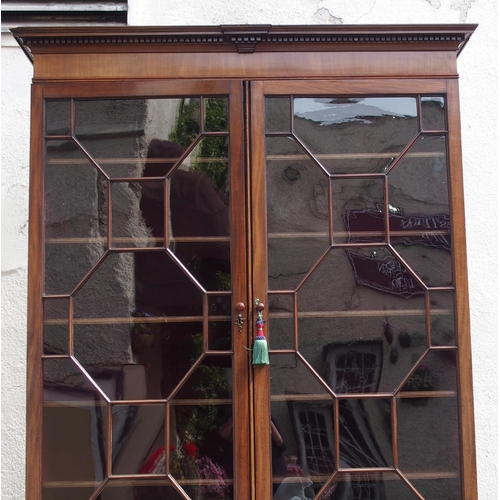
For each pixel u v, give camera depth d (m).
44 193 1.29
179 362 1.26
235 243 1.28
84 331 1.27
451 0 1.87
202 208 1.29
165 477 1.24
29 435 1.24
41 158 1.29
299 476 1.24
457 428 1.26
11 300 1.77
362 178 1.31
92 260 1.28
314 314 1.28
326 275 1.29
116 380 1.26
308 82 1.31
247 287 1.27
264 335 1.27
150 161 1.30
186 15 1.86
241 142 1.30
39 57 1.30
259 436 1.24
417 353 1.28
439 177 1.31
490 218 1.82
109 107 1.31
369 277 1.29
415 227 1.30
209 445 1.25
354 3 1.87
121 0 1.84
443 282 1.29
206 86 1.30
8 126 1.83
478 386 1.77
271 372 1.26
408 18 1.87
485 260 1.80
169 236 1.29
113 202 1.29
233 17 1.86
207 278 1.28
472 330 1.78
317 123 1.31
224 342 1.27
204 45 1.31
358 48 1.32
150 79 1.30
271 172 1.30
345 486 1.25
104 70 1.30
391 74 1.32
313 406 1.26
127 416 1.25
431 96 1.32
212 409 1.25
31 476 1.23
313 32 1.29
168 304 1.28
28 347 1.26
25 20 1.85
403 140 1.32
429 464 1.25
